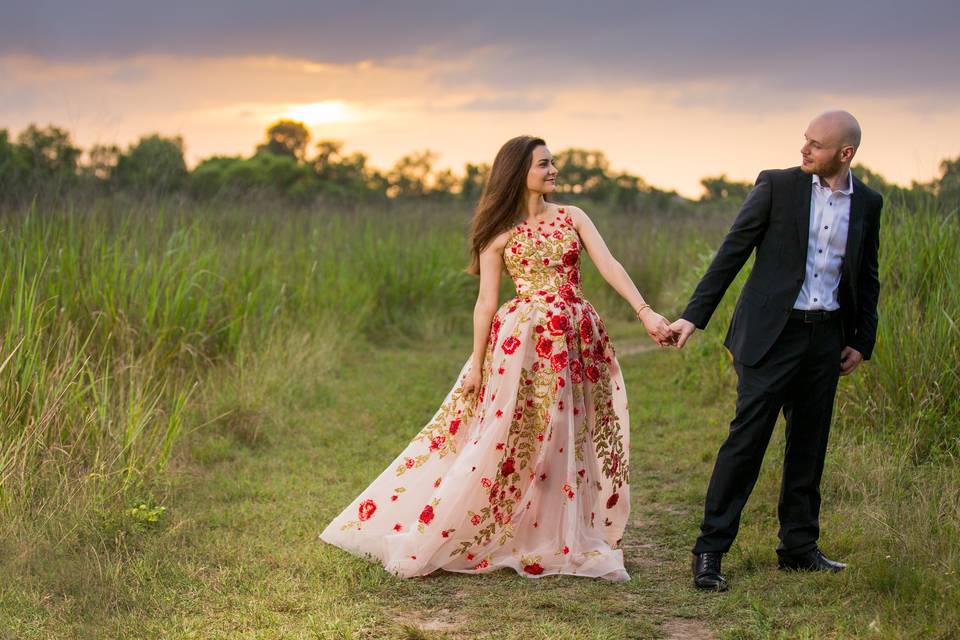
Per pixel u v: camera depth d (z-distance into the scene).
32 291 5.29
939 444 5.14
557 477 4.06
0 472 4.21
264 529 4.50
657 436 6.56
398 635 3.35
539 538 4.04
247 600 3.63
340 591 3.73
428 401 7.72
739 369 3.88
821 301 3.73
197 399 6.44
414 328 11.39
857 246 3.72
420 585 3.88
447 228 14.09
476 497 3.99
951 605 3.32
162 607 3.54
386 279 11.84
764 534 4.39
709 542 3.83
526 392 4.06
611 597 3.74
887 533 4.08
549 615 3.55
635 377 8.59
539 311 4.11
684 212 16.16
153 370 6.13
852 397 5.72
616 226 15.72
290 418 6.83
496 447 3.99
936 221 6.21
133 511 4.44
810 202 3.73
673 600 3.71
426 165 22.83
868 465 4.89
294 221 11.66
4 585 3.61
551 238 4.21
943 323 5.46
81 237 6.82
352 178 27.06
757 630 3.34
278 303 8.98
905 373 5.42
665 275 13.44
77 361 5.23
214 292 7.75
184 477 5.21
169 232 8.00
